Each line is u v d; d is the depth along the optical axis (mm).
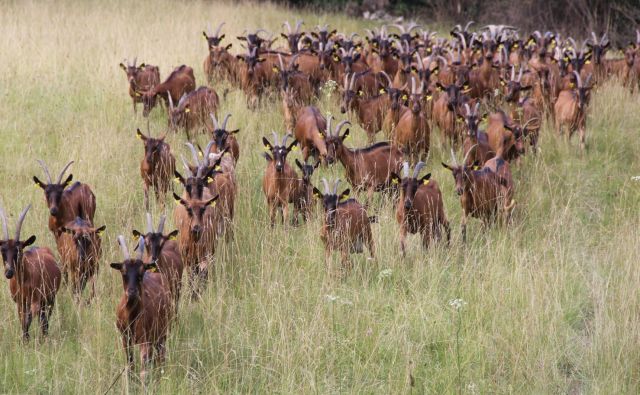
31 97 65625
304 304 37750
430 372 34062
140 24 90062
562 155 57219
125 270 31594
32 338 35438
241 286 39656
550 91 64375
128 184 49781
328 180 51594
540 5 121438
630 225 46531
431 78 69812
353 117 61250
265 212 48000
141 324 32219
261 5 116312
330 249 40406
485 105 67688
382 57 71812
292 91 61906
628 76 73688
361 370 33781
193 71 72625
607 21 114625
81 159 52125
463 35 83625
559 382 33344
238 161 54750
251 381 32562
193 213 38719
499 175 45781
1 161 52938
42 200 46500
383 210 46062
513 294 38125
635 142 59500
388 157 49312
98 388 31125
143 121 62531
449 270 42031
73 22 89688
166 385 32094
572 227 46125
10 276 33438
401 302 37969
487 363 34125
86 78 70312
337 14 125812
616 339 34625
